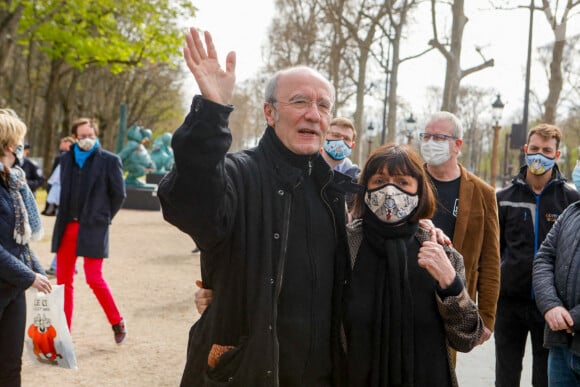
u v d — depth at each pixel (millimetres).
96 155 5613
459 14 14383
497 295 3758
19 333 3439
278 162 2350
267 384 2141
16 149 3533
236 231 2229
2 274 3307
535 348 4184
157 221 18000
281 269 2219
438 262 2420
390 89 19672
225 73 2080
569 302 3223
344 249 2418
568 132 49062
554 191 4340
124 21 25422
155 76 42688
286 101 2361
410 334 2432
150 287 8438
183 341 5934
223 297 2246
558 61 14422
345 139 4984
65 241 5590
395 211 2482
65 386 4621
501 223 4473
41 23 19812
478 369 5406
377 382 2402
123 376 4895
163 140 25672
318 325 2309
